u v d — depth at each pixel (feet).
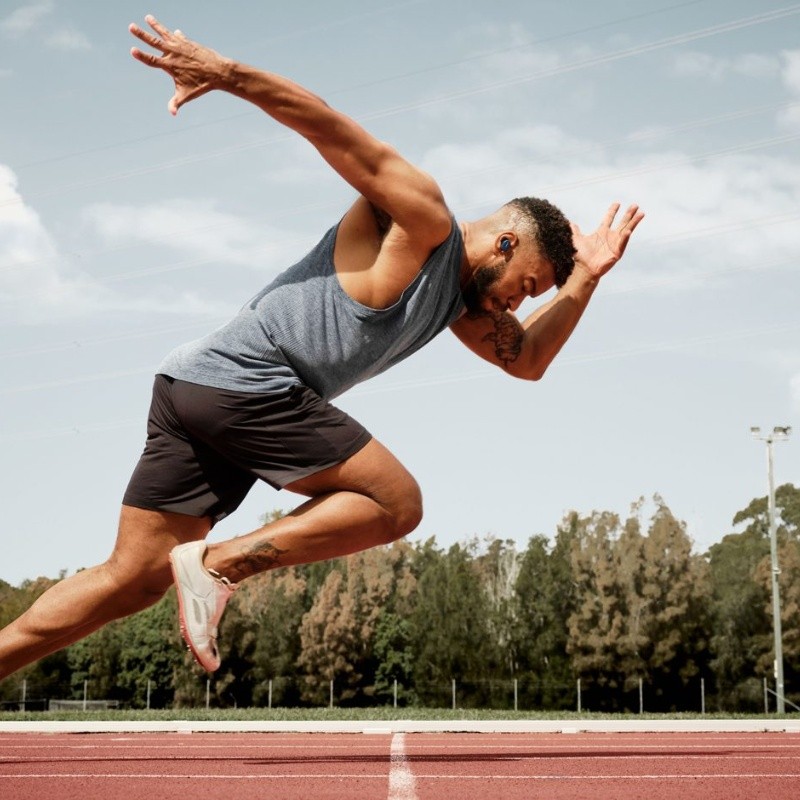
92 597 14.10
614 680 164.45
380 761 17.24
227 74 11.98
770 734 43.14
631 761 16.88
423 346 14.43
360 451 13.28
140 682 187.01
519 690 175.63
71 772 14.42
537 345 16.14
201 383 13.17
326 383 13.57
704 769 15.06
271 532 13.08
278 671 184.44
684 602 163.43
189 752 22.82
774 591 111.96
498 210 14.30
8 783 12.61
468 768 15.20
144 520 13.93
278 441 13.17
